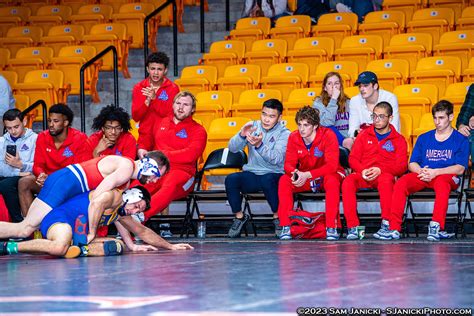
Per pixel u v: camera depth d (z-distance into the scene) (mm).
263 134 11484
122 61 17328
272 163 11383
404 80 14148
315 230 10867
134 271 6570
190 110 11453
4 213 11211
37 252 8125
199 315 4133
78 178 8359
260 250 8820
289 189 10992
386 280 5645
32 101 16078
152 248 8945
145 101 11875
